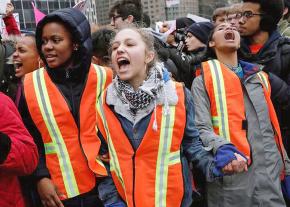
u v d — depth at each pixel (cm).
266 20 331
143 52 231
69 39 249
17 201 213
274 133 283
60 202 231
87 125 246
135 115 232
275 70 323
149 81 230
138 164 228
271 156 275
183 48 432
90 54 255
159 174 228
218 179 269
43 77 248
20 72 302
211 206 275
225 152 232
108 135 237
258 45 338
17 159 196
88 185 242
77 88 251
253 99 277
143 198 225
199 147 241
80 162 241
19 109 246
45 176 238
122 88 233
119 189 234
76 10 256
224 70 279
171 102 229
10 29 458
